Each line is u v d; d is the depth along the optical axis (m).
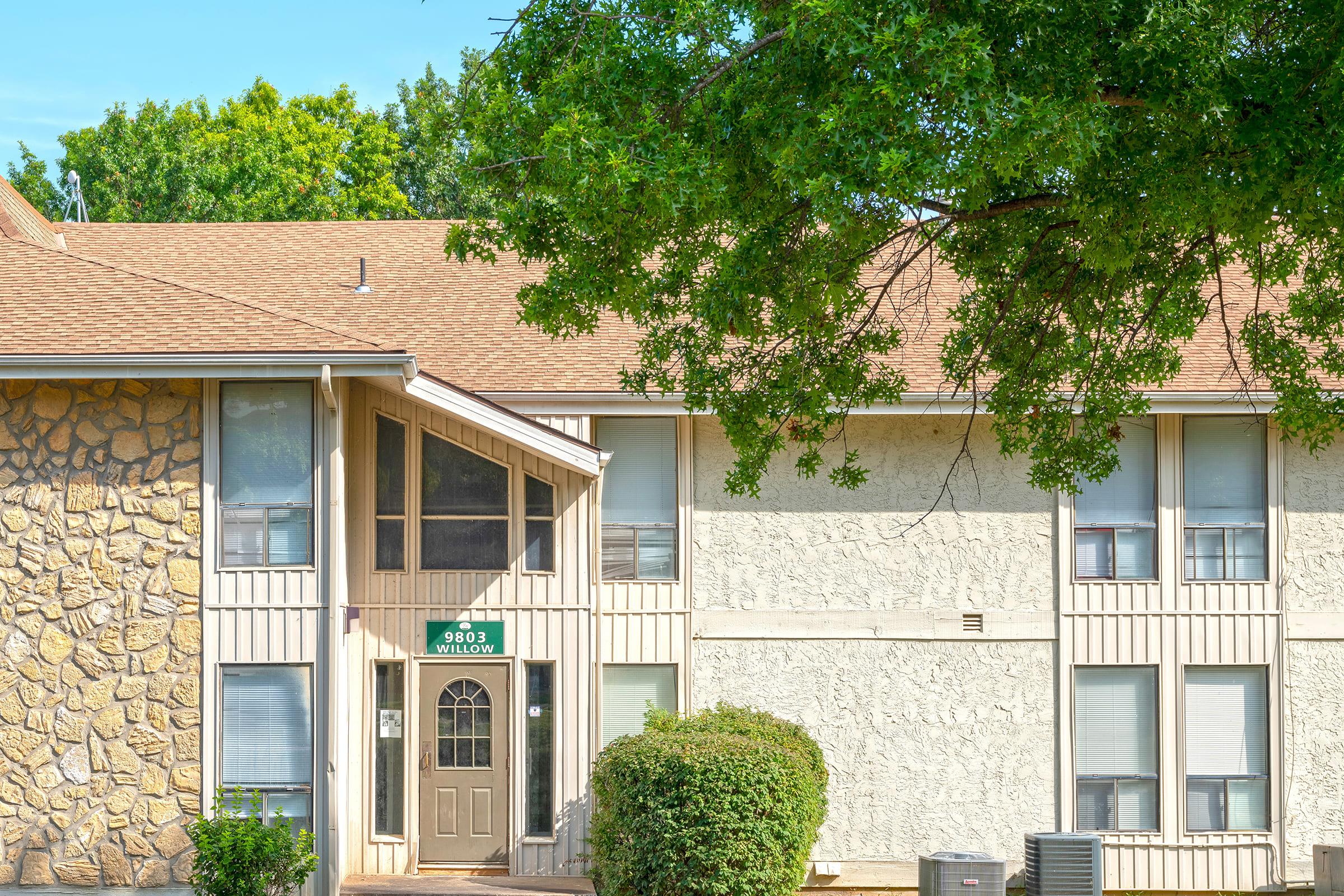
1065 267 13.18
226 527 14.30
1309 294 13.53
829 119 8.77
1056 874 15.98
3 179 20.88
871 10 8.93
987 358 15.60
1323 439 14.84
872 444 17.55
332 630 14.20
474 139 10.33
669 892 13.50
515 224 10.06
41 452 14.24
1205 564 17.44
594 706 16.23
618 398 16.91
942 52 8.51
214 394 14.32
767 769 13.66
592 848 15.48
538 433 15.55
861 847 17.12
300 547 14.33
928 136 8.78
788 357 12.79
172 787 14.01
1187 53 8.77
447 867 16.11
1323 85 9.02
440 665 16.31
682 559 17.20
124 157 37.81
